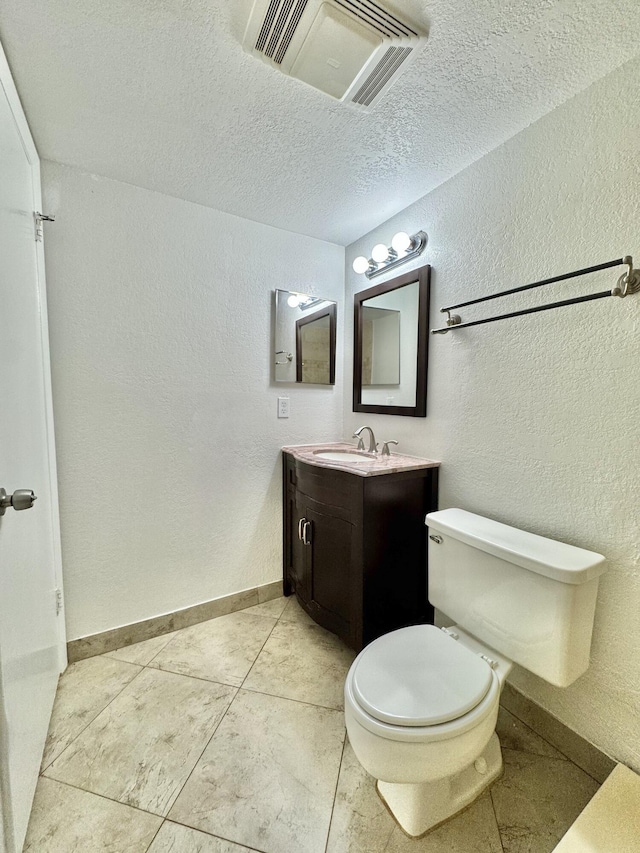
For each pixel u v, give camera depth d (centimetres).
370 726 90
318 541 175
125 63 103
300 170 153
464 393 156
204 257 182
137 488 172
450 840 96
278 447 212
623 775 105
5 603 86
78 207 152
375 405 206
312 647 172
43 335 140
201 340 184
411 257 179
